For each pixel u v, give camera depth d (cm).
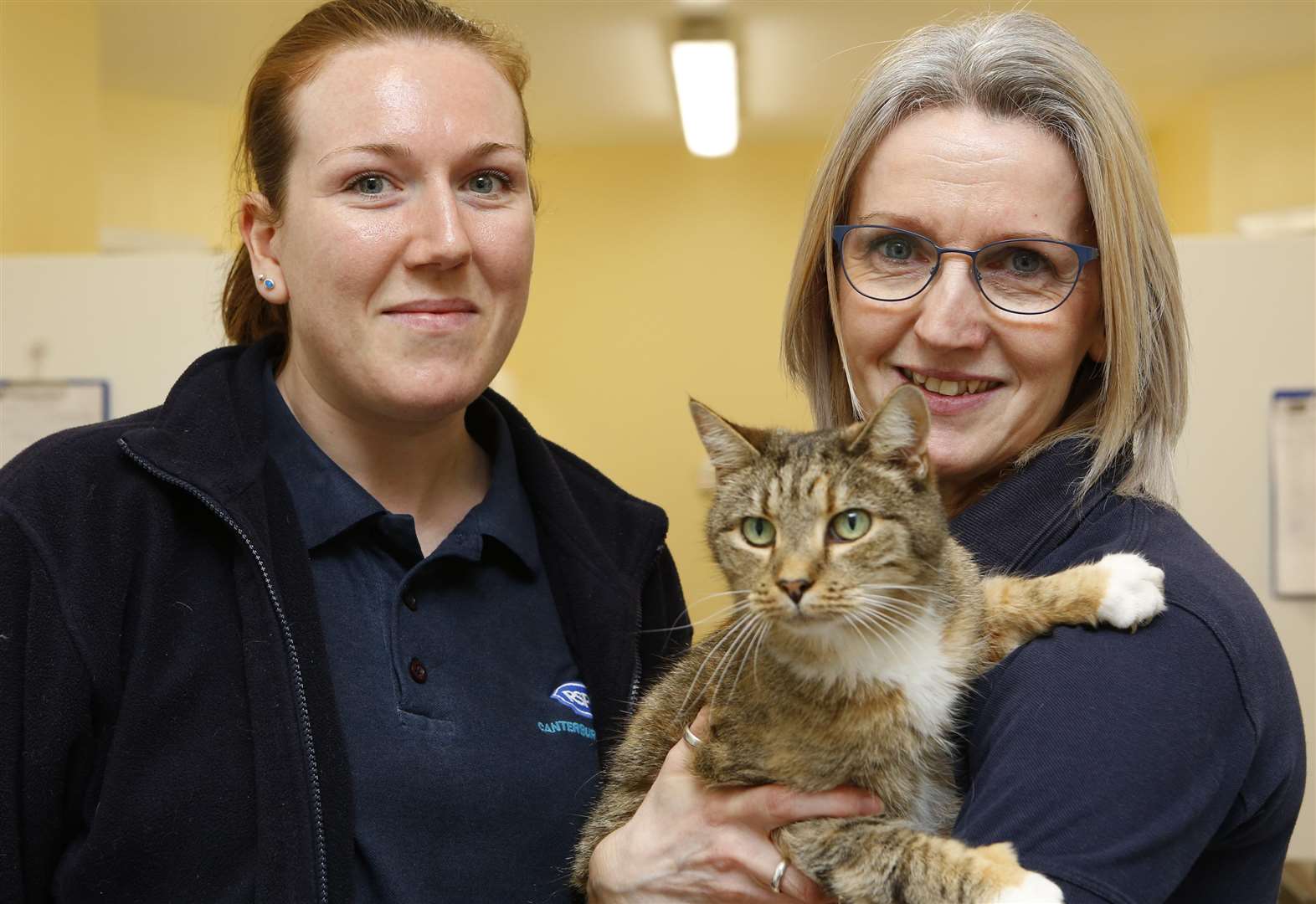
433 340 191
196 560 182
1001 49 184
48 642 167
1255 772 154
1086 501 182
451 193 191
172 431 188
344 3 198
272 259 205
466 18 207
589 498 239
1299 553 381
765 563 197
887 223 187
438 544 214
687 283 818
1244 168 709
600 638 215
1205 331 385
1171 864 142
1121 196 176
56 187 542
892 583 188
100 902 166
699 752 188
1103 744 144
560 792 198
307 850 168
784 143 814
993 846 145
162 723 171
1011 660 165
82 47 559
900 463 191
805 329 219
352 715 185
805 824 175
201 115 726
